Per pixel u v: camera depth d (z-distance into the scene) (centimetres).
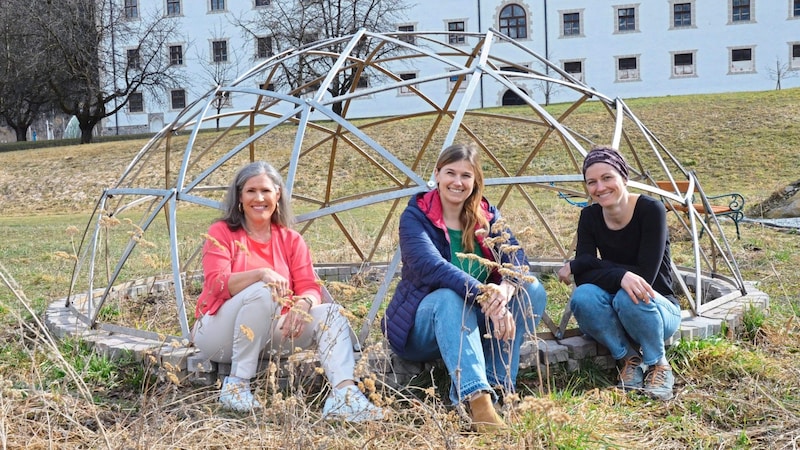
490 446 272
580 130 2177
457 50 575
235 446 274
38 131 5328
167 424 289
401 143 2119
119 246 972
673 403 321
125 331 419
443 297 306
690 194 466
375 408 292
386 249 785
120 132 4631
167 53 4581
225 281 336
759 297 464
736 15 4222
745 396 323
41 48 3422
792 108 2230
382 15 3500
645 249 350
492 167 1909
